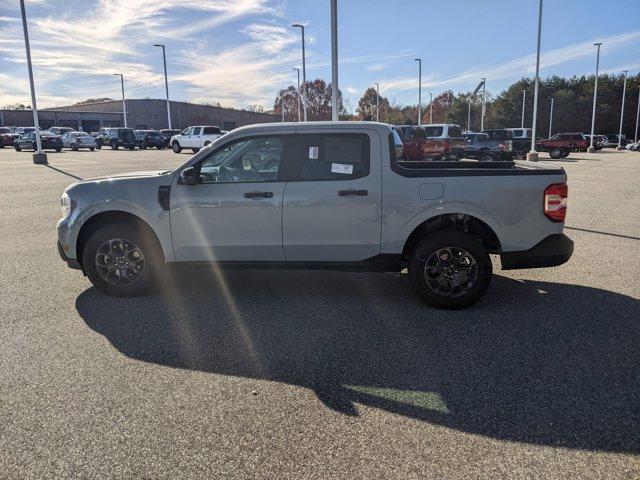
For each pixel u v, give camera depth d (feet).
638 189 53.21
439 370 12.82
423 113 314.14
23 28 85.92
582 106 246.47
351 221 16.83
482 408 11.06
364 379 12.38
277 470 9.05
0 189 50.75
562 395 11.59
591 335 14.93
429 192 16.52
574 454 9.50
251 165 17.38
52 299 18.17
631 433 10.14
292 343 14.48
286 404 11.23
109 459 9.37
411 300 18.08
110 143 153.79
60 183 56.80
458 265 16.80
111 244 17.93
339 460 9.33
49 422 10.53
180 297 18.43
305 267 17.39
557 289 19.24
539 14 95.14
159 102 259.19
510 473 8.97
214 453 9.53
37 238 28.30
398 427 10.36
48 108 340.80
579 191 51.55
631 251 25.23
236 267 17.56
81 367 12.98
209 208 17.20
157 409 11.02
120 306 17.48
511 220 16.52
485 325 15.72
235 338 14.83
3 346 14.23
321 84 273.33
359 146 16.78
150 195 17.48
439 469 9.08
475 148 92.43
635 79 249.55
